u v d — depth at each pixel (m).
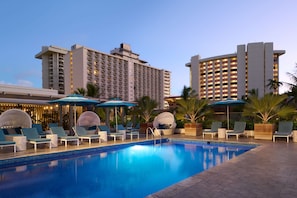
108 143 10.69
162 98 122.25
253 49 80.12
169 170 6.71
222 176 4.68
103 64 93.00
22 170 6.57
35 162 7.54
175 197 3.55
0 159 6.79
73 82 88.44
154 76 119.81
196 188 3.96
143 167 7.07
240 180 4.41
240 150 9.76
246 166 5.54
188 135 13.97
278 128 10.90
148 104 17.08
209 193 3.71
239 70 83.88
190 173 6.40
